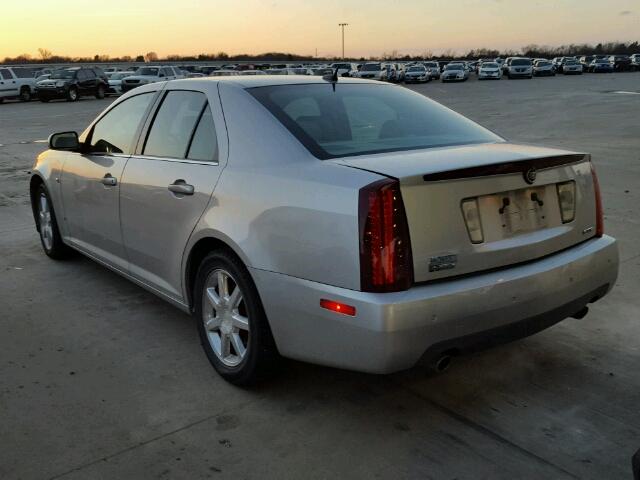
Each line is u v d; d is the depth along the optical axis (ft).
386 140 10.75
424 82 161.99
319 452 9.12
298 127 10.42
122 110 14.52
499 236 9.32
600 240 10.96
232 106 11.24
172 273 12.25
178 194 11.55
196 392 10.87
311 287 9.05
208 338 11.44
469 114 67.41
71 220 16.42
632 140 43.04
